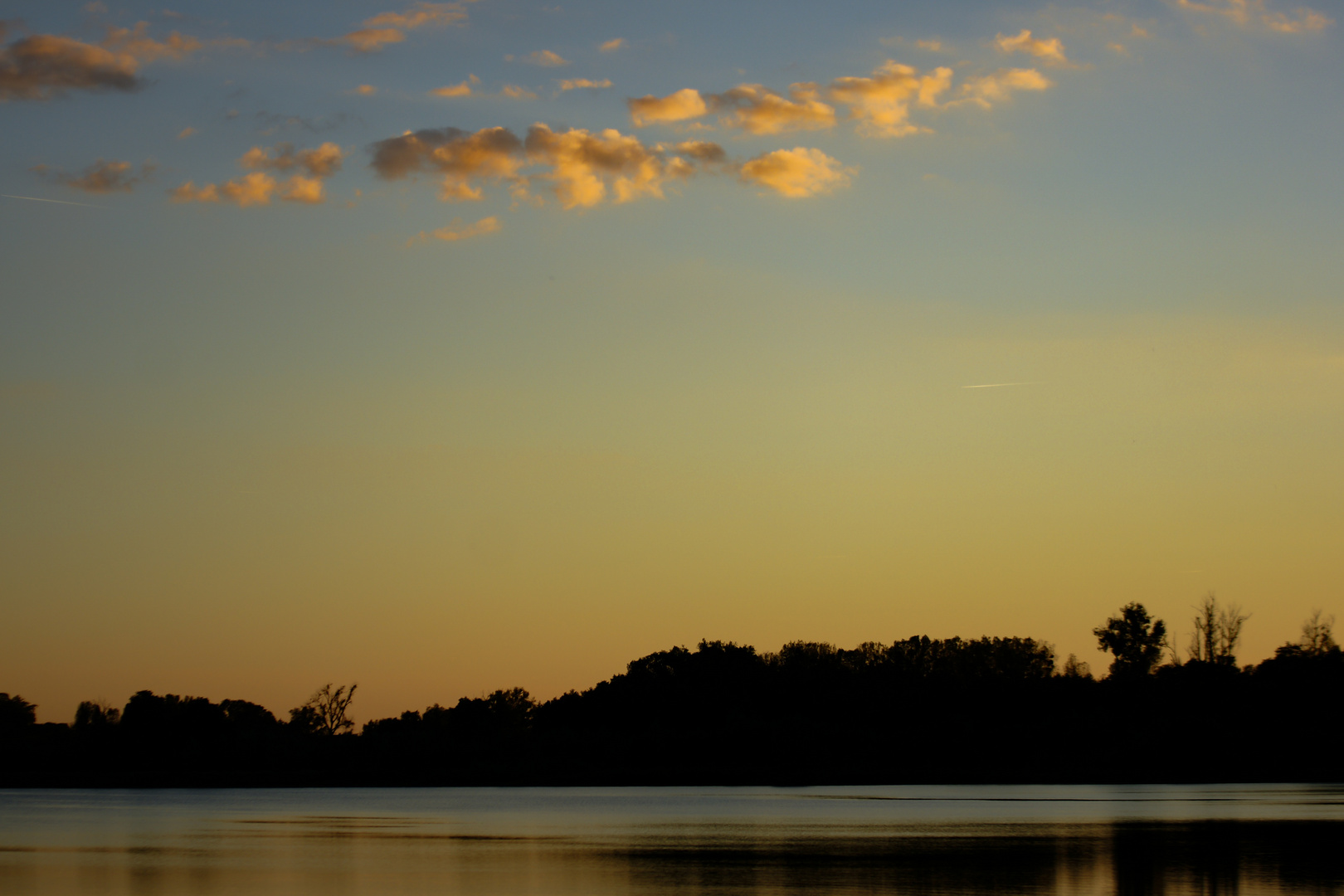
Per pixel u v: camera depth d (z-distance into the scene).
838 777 156.88
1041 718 162.50
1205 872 41.44
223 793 137.62
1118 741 150.62
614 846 53.59
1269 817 69.38
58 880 41.59
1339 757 141.25
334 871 43.72
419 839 59.16
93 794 136.62
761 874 41.62
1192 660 162.62
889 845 52.72
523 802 104.56
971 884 38.50
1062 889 37.12
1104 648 171.38
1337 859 45.50
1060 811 78.88
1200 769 143.38
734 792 126.44
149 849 53.94
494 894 36.59
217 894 37.22
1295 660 153.62
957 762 154.62
